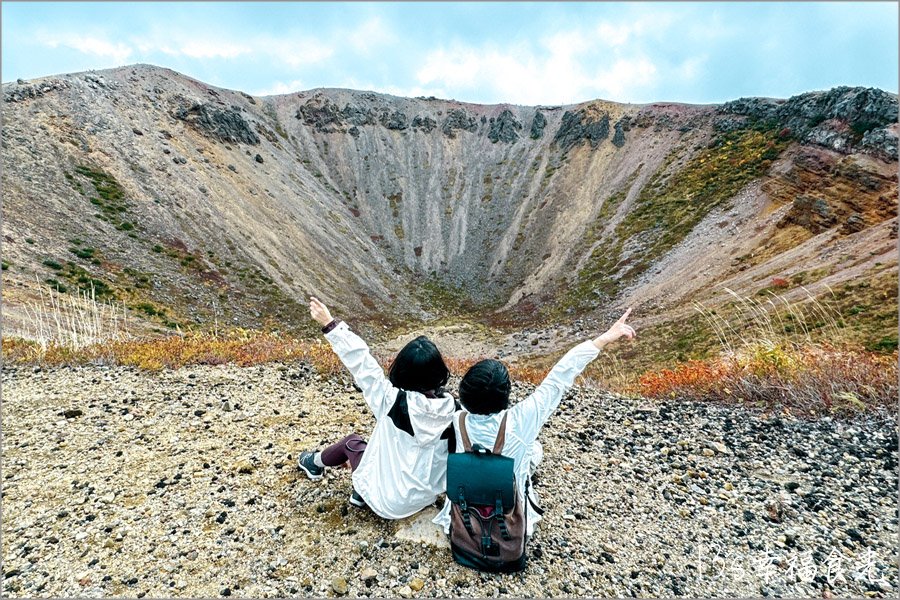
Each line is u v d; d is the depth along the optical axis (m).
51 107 71.94
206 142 93.06
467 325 70.12
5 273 36.16
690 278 61.75
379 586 2.75
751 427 5.37
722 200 77.81
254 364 7.12
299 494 3.67
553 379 2.87
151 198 68.50
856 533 3.48
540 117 135.12
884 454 4.56
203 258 63.75
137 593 2.65
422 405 2.72
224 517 3.36
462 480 2.65
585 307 68.94
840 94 71.88
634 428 5.46
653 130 110.62
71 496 3.60
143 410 5.27
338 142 131.38
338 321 2.88
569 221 97.94
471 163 129.25
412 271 96.19
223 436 4.69
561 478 4.23
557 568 3.01
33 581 2.71
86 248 51.56
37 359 7.01
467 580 2.81
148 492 3.66
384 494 2.99
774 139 81.50
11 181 54.91
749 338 8.28
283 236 81.31
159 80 102.38
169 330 33.19
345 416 5.35
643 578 3.00
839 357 6.54
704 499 3.96
